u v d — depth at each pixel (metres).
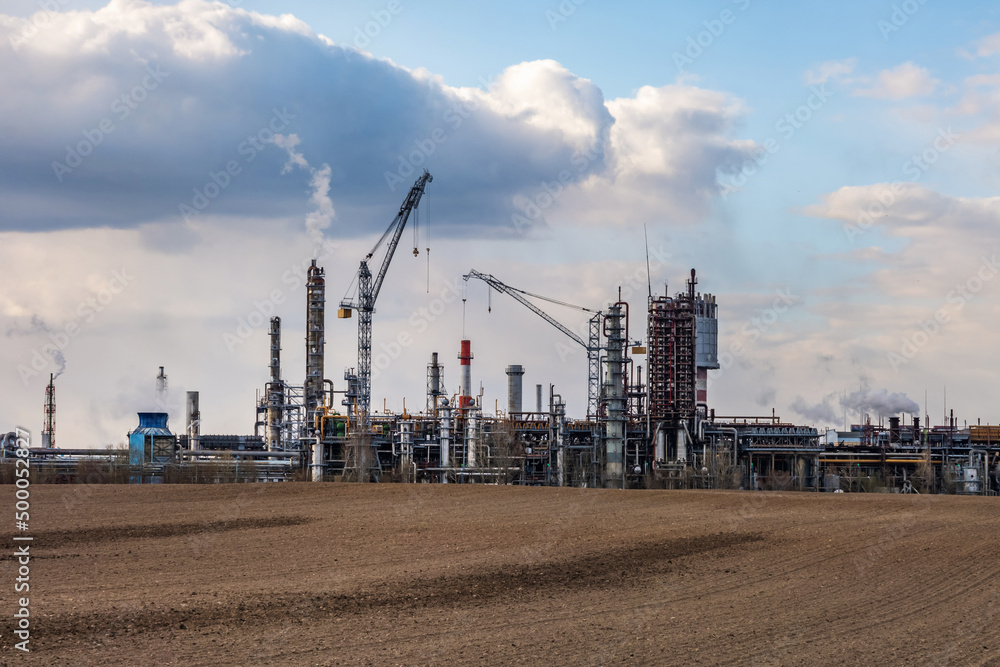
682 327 148.00
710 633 25.75
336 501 68.12
